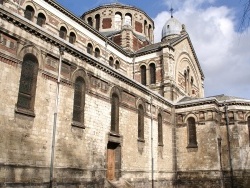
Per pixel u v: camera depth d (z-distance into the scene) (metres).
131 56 42.34
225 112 36.75
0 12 16.50
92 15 48.84
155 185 30.09
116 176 25.36
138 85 29.45
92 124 22.66
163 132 33.81
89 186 21.19
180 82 41.78
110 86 25.50
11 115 16.48
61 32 31.77
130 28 43.91
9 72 16.77
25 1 27.56
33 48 18.50
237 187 33.91
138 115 29.66
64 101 20.31
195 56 48.38
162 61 39.38
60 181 18.88
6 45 16.84
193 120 36.00
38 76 18.64
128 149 26.91
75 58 21.81
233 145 35.47
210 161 33.56
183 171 34.78
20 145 16.69
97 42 36.75
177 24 54.88
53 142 18.78
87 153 21.64
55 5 30.86
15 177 16.08
